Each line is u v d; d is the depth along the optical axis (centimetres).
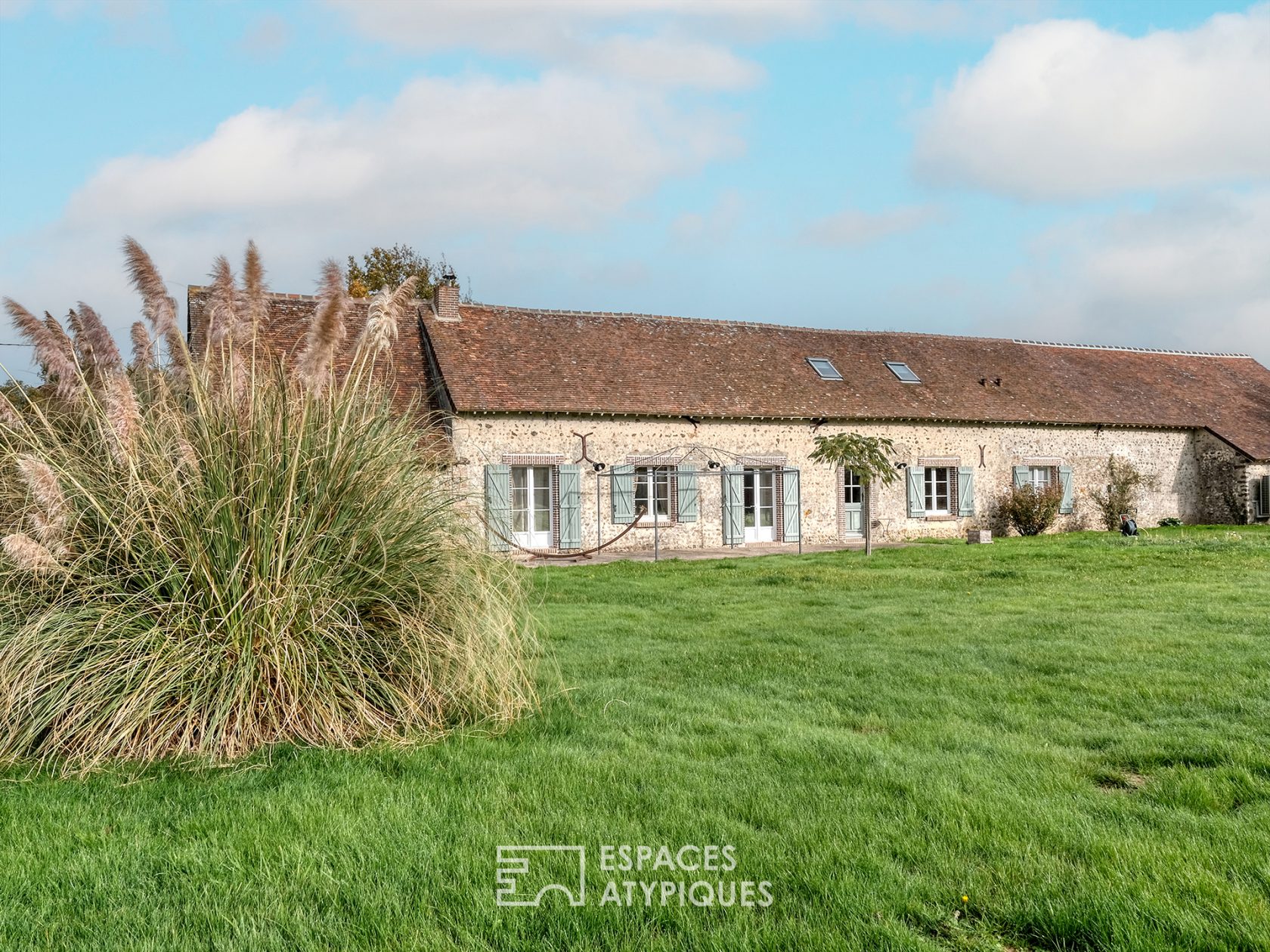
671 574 1341
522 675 550
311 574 482
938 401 2298
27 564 429
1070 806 365
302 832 349
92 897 300
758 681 605
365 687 490
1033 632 780
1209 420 2650
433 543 536
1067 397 2523
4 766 428
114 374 496
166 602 464
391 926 278
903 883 299
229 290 538
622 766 423
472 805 374
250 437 486
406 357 1933
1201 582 1134
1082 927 269
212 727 440
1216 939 258
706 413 1994
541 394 1883
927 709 526
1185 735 464
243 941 269
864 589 1120
